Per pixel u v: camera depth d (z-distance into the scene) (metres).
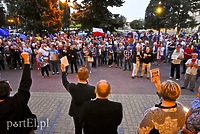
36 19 22.97
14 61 12.87
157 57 13.92
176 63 10.10
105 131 2.52
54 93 8.07
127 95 7.85
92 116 2.48
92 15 25.31
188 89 8.70
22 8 22.22
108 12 25.92
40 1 22.70
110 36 19.45
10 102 2.41
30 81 2.73
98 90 2.53
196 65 8.20
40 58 10.34
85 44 14.25
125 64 12.32
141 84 9.44
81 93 3.38
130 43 14.11
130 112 6.21
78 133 3.60
